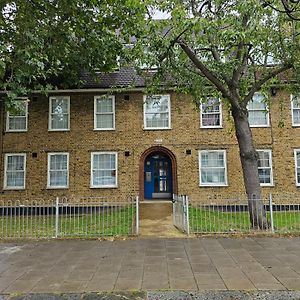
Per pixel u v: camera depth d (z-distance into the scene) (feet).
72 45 43.75
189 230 34.04
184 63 39.78
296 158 56.95
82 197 56.80
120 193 56.90
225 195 56.13
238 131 37.78
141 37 35.73
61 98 59.21
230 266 21.75
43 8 35.14
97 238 31.60
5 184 57.21
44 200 56.75
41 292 17.26
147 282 18.60
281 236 31.73
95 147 57.93
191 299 16.16
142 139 57.98
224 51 35.99
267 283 18.17
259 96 58.18
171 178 60.54
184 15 30.48
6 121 58.49
